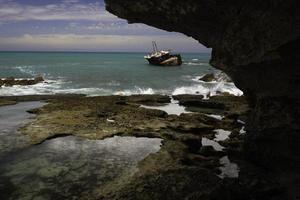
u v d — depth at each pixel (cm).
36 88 4038
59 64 9456
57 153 1662
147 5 1603
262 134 1486
